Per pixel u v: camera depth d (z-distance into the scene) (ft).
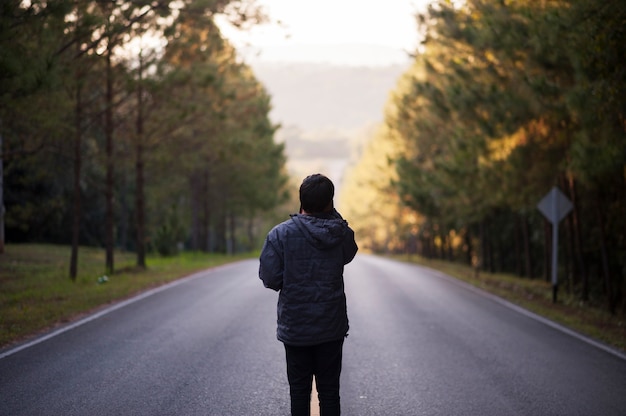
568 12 34.71
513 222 104.53
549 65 43.75
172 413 17.25
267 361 23.84
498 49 47.06
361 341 28.89
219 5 50.85
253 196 141.49
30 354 24.48
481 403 18.95
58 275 62.54
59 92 40.93
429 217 114.93
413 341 29.12
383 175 155.74
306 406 12.84
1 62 28.22
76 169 56.80
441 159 75.82
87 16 39.37
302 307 12.54
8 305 37.99
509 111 48.37
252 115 88.22
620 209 56.13
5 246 94.84
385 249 255.29
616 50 31.96
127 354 24.71
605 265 54.29
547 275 78.59
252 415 17.19
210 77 62.44
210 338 28.43
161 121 64.39
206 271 72.33
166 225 108.06
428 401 19.08
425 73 88.58
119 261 92.12
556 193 49.78
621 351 28.09
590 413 18.10
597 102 35.68
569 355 26.76
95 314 35.58
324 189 13.07
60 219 113.60
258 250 218.18
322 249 12.66
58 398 18.45
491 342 29.43
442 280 67.82
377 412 17.89
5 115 38.27
